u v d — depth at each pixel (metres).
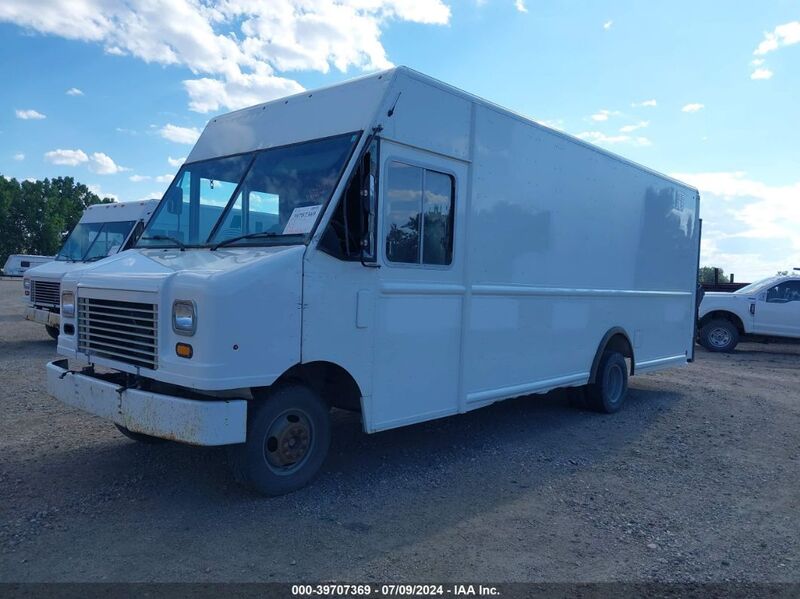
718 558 4.35
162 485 5.09
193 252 5.38
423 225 5.61
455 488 5.43
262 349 4.44
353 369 5.06
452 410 6.02
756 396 10.41
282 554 4.05
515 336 6.77
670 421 8.38
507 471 5.94
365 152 4.97
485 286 6.28
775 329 16.67
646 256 9.34
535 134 6.94
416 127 5.45
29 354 11.47
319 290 4.78
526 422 7.91
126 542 4.13
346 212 4.92
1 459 5.62
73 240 14.60
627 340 8.95
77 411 7.30
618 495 5.47
